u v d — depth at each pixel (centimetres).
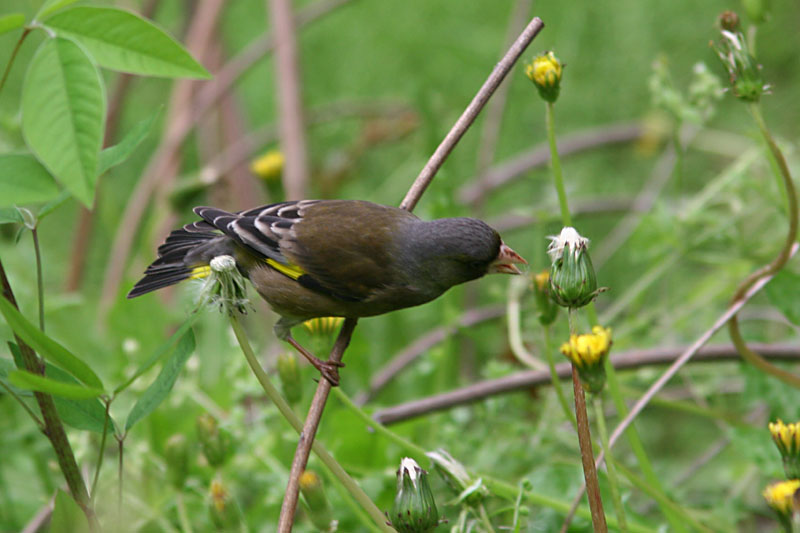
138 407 584
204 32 1427
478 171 1530
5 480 1032
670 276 1471
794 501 582
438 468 677
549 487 861
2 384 587
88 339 1177
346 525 905
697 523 767
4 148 1145
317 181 1592
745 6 819
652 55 1727
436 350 1084
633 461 1005
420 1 1845
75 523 570
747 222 1237
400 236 854
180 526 895
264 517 932
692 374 1138
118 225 1446
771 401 946
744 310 1264
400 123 1589
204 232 903
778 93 1667
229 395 1062
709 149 1550
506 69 754
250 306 626
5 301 503
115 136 1552
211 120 1580
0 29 522
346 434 948
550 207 1109
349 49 1886
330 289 840
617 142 1623
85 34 533
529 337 1089
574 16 1781
